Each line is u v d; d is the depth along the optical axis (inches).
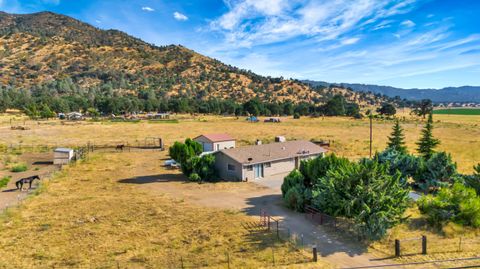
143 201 1119.0
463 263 641.0
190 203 1101.1
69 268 651.5
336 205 805.9
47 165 1763.0
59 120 4197.8
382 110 6028.5
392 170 1231.5
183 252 720.3
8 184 1354.6
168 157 1999.3
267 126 3826.3
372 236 751.7
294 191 1018.7
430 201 893.8
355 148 2304.4
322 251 719.1
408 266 636.7
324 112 6186.0
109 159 1921.8
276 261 669.9
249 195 1205.1
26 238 796.6
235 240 783.1
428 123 1689.2
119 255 707.4
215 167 1515.7
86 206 1056.2
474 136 2878.9
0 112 5113.2
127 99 6122.1
